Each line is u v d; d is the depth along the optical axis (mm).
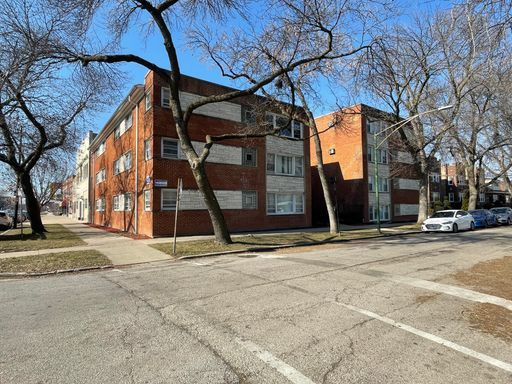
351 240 16453
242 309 5359
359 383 3146
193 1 11977
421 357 3689
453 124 22172
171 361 3602
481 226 24656
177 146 18375
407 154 33219
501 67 5367
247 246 13188
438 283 7035
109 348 3934
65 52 11953
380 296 6074
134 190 20406
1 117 16516
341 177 30000
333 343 4055
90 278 8109
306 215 24250
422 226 21469
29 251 12352
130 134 21844
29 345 4031
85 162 40500
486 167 32875
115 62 12430
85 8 10695
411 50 19828
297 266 9141
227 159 20203
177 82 13453
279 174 22781
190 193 18484
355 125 28969
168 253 11859
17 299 6141
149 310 5363
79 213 46344
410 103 23578
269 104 17844
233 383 3156
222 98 13266
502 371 3379
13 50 12102
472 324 4703
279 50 13789
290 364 3529
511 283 7027
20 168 20062
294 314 5113
